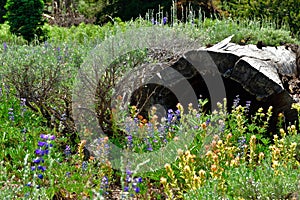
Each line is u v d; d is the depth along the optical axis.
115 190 4.18
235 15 12.83
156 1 14.97
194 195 3.56
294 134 4.64
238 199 3.50
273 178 3.53
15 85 5.24
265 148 4.97
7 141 4.67
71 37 9.89
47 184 3.97
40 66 5.88
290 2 12.52
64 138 4.77
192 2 13.48
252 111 5.59
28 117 5.07
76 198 3.98
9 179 3.95
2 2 18.27
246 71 5.32
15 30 11.52
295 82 5.64
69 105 5.08
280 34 7.94
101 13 16.06
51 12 18.94
